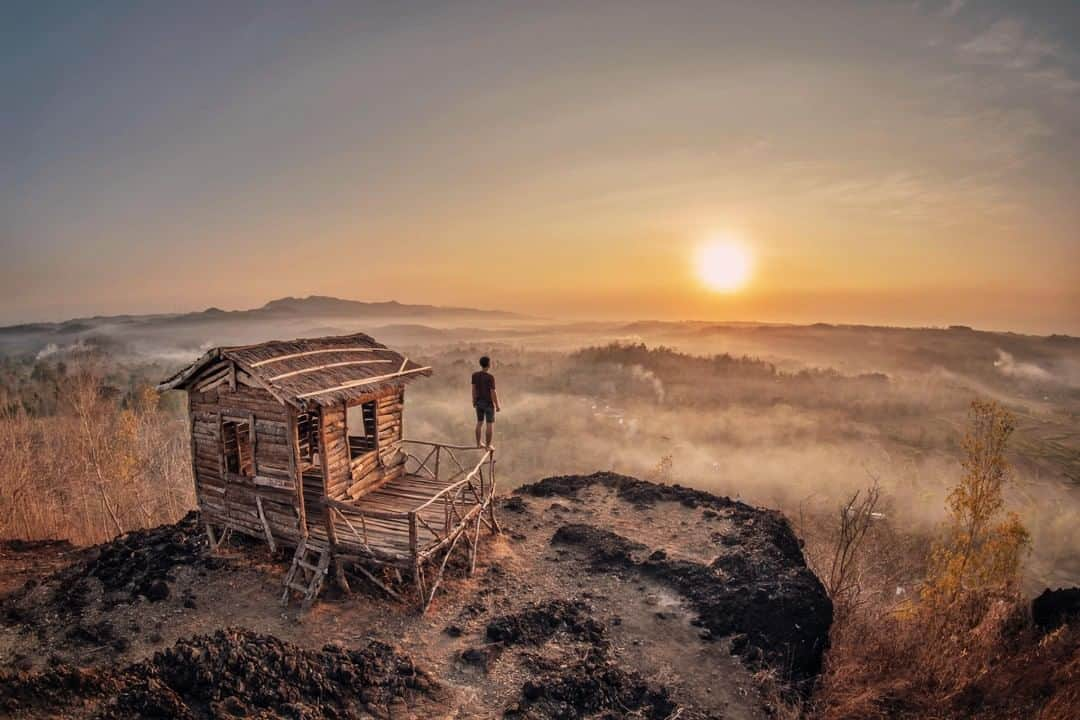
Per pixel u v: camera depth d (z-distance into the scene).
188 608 10.94
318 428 11.63
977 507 14.02
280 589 11.63
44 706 7.11
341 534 11.98
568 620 11.73
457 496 13.82
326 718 8.14
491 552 14.38
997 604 13.33
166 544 13.19
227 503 12.61
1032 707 9.41
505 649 10.59
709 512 17.59
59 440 25.19
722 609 12.36
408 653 10.25
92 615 10.70
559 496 19.08
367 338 15.39
